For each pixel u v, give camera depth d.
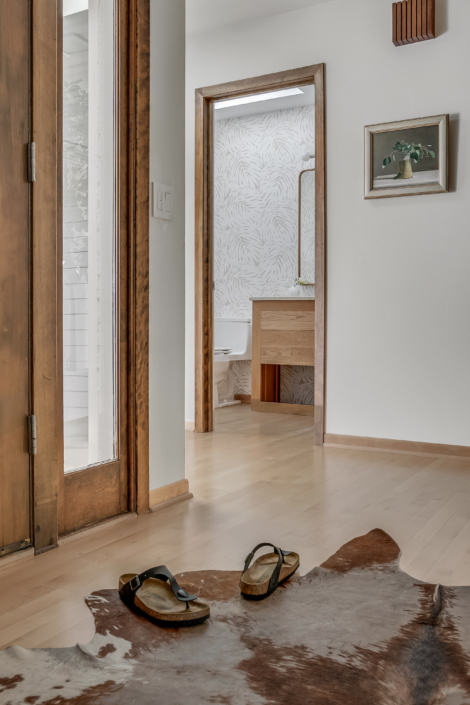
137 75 2.20
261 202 5.48
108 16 2.13
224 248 5.68
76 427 2.02
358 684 1.14
